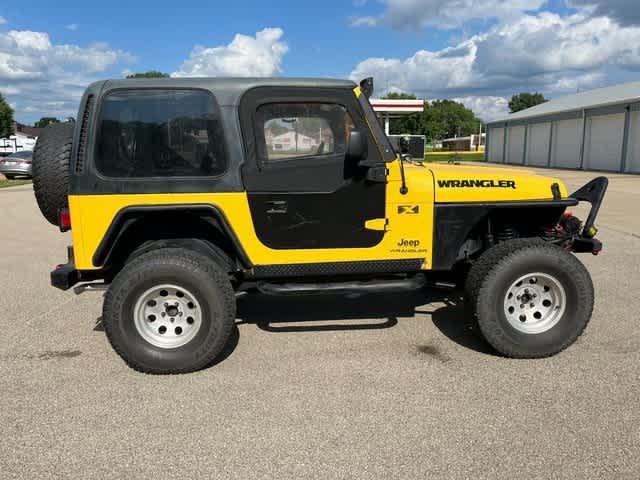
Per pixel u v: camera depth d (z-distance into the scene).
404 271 3.96
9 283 6.25
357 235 3.82
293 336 4.36
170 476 2.55
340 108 3.69
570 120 28.73
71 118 4.20
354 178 3.74
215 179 3.61
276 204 3.69
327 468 2.59
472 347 4.07
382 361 3.83
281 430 2.94
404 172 3.89
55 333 4.53
